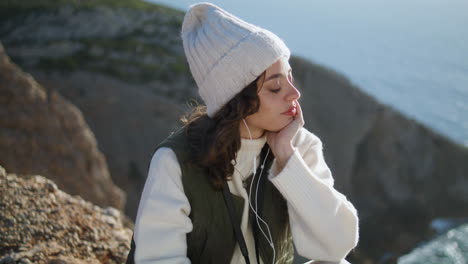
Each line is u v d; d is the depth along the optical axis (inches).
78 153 320.2
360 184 1736.0
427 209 1731.1
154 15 1563.7
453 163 1814.7
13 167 272.5
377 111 1760.6
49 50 1213.7
